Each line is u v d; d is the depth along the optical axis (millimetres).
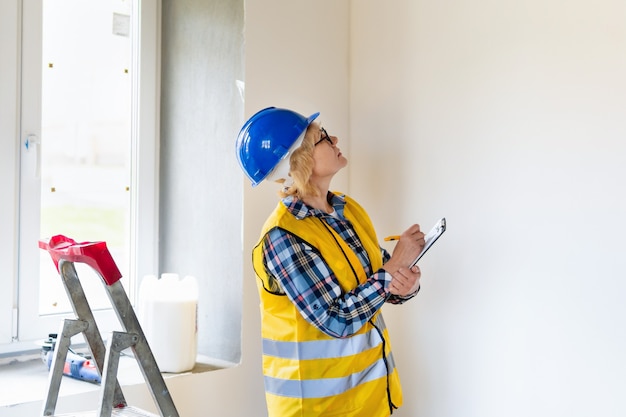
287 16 2127
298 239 1608
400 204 2160
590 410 1702
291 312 1642
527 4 1821
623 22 1632
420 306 2113
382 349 1702
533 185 1811
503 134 1879
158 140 2252
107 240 2154
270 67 2078
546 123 1781
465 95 1975
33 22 1933
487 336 1924
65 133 2053
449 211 2018
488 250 1917
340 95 2301
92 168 2117
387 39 2201
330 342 1631
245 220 2008
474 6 1951
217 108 2098
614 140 1647
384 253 1946
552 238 1771
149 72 2209
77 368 1765
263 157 1653
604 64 1666
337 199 1812
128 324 1350
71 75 2061
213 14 2109
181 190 2213
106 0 2133
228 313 2064
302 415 1622
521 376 1844
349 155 2324
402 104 2156
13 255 1892
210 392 1927
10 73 1878
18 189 1913
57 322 1982
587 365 1705
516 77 1847
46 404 1383
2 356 1884
